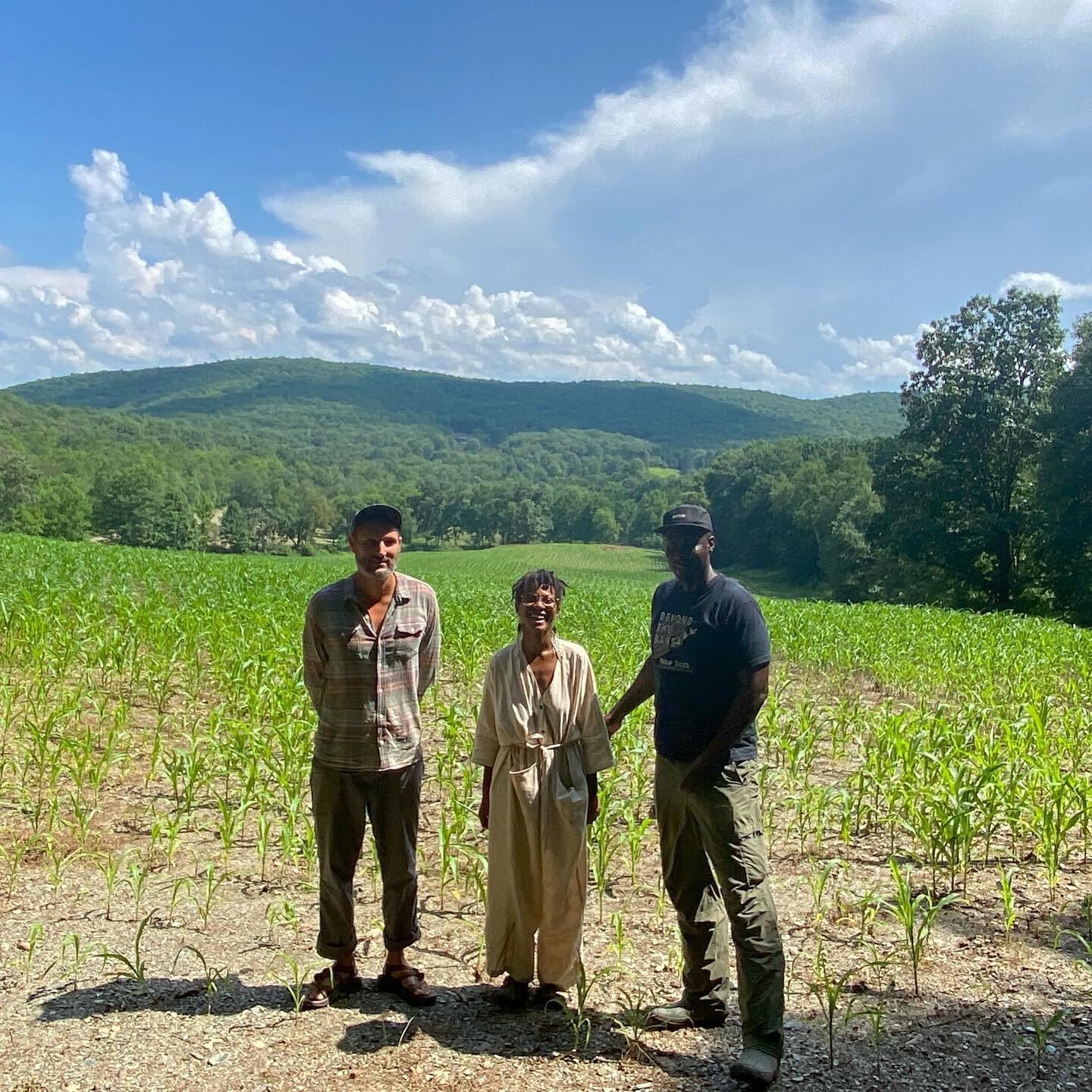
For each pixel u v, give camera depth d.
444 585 27.95
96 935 4.20
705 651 3.46
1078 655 13.75
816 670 13.29
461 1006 3.74
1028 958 4.29
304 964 4.02
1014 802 5.70
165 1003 3.63
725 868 3.35
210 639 9.88
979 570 40.72
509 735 3.62
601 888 4.73
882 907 4.84
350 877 3.69
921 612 21.47
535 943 3.79
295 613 13.24
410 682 3.67
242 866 5.14
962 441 40.59
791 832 6.14
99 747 7.02
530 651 3.69
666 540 3.56
